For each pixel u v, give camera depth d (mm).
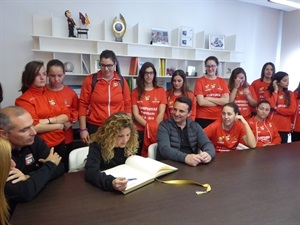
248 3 4777
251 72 5031
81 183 1235
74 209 986
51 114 2045
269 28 5082
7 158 813
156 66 4004
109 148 1414
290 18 4980
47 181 1187
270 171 1452
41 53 3357
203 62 4254
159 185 1229
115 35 3621
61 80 2197
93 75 2412
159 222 904
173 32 4125
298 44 4848
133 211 979
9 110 1167
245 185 1245
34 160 1363
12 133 1144
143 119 2611
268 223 913
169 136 1888
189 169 1462
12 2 3150
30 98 1936
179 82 2775
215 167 1505
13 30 3207
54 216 933
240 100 3301
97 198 1082
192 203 1051
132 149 1514
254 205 1044
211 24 4488
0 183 806
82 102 2398
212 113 3023
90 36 3586
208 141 1847
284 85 3100
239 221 921
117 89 2408
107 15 3670
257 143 2443
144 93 2719
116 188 1126
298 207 1035
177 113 1865
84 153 1644
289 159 1687
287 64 5102
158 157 1825
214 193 1150
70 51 3367
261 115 2518
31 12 3260
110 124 1439
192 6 4270
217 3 4480
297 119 3211
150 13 3961
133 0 3807
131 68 3826
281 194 1152
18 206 1003
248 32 4875
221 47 4434
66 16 3287
